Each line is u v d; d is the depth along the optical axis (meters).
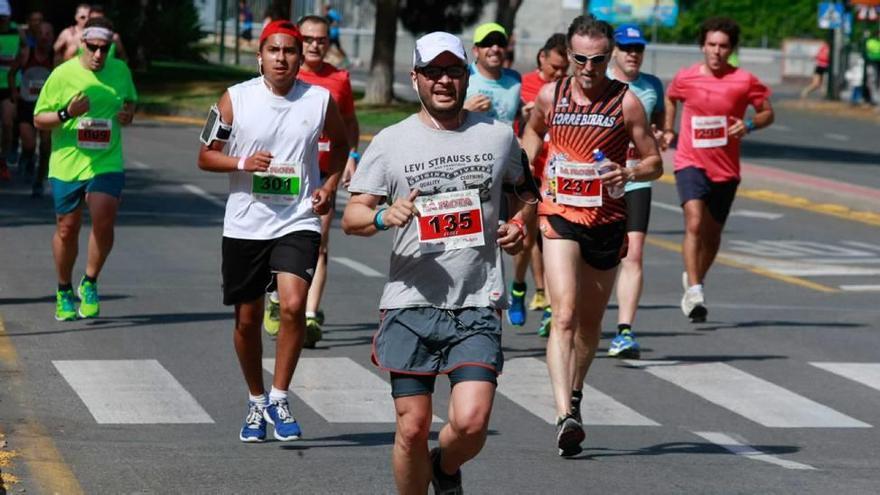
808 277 41.91
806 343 31.45
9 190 52.72
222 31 130.50
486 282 16.47
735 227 53.47
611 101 21.97
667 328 32.94
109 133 29.59
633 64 29.36
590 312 22.12
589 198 21.70
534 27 173.50
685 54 165.00
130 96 29.69
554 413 24.06
